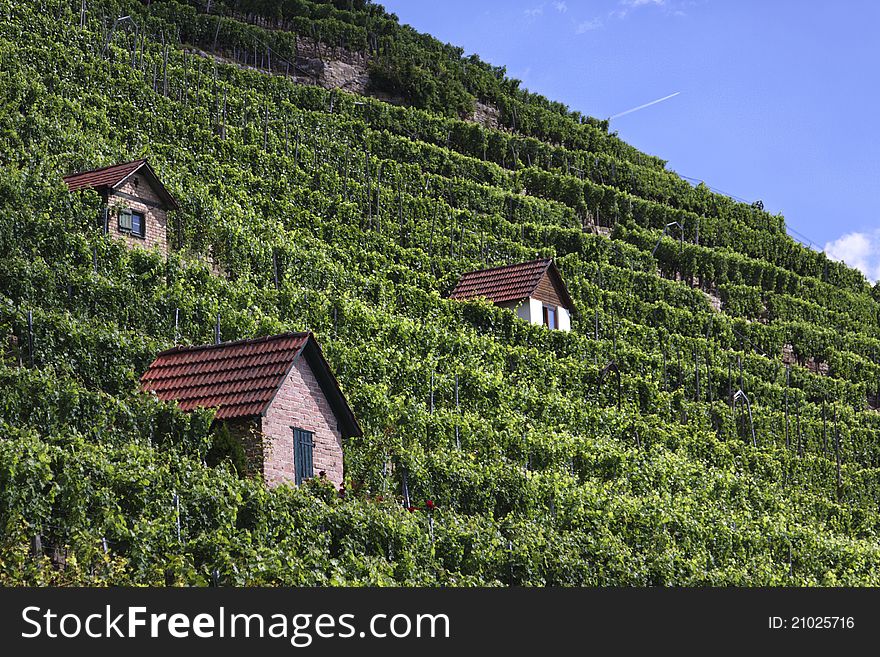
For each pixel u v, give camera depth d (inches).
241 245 1771.7
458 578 1101.7
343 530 1051.9
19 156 1695.4
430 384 1579.7
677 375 2252.7
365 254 2073.1
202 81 2674.7
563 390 1920.5
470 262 2352.4
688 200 3821.4
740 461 2005.4
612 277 2699.3
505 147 3481.8
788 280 3380.9
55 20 2578.7
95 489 912.9
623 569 1266.0
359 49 3730.3
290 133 2657.5
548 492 1375.5
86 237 1552.7
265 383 1163.3
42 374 1075.3
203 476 990.4
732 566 1421.0
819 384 2691.9
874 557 1736.0
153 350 1279.5
